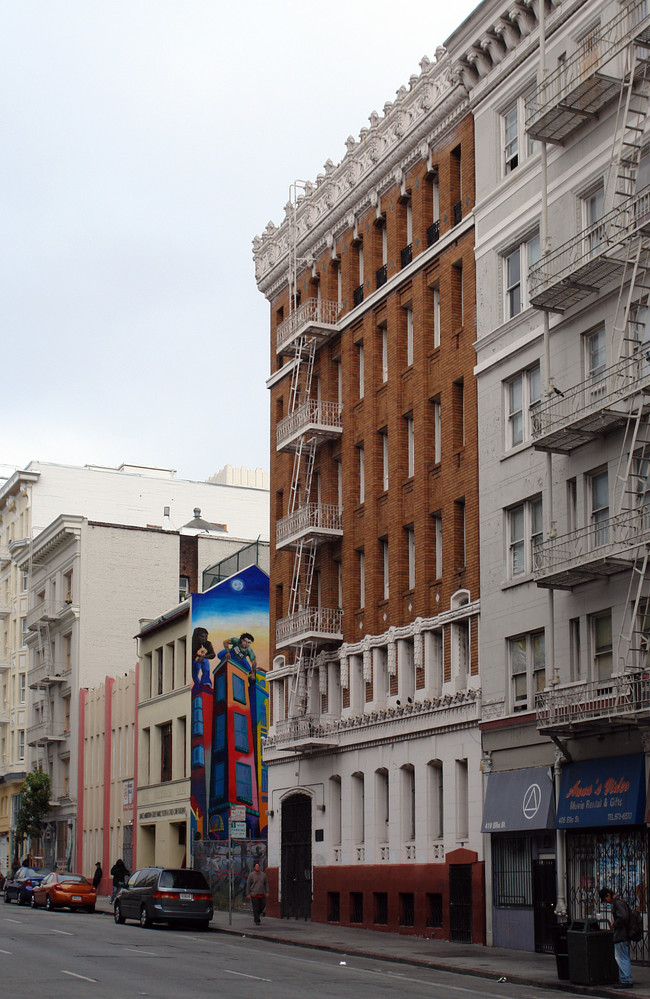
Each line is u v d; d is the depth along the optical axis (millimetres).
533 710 32438
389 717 39969
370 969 27406
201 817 56781
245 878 54094
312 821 45125
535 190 34625
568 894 30234
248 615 59250
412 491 40250
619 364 29406
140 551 80312
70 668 79250
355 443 44594
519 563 34312
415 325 40625
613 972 23359
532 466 33688
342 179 46344
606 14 31812
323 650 45250
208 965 26516
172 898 39188
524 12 34906
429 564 38875
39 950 29172
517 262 35688
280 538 47531
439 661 38188
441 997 21375
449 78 39156
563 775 30750
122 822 67375
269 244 52562
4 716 93250
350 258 45750
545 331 32531
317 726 43781
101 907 53938
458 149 39281
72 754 77375
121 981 22594
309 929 39781
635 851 28250
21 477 92625
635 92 30281
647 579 28578
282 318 51875
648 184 29547
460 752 35812
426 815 37375
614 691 28484
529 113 35344
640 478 29062
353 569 43938
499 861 33344
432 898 36656
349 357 45406
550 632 31641
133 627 79188
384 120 42875
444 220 39375
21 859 86688
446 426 38469
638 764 28094
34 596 88625
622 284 28547
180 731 60719
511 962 28328
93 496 94062
